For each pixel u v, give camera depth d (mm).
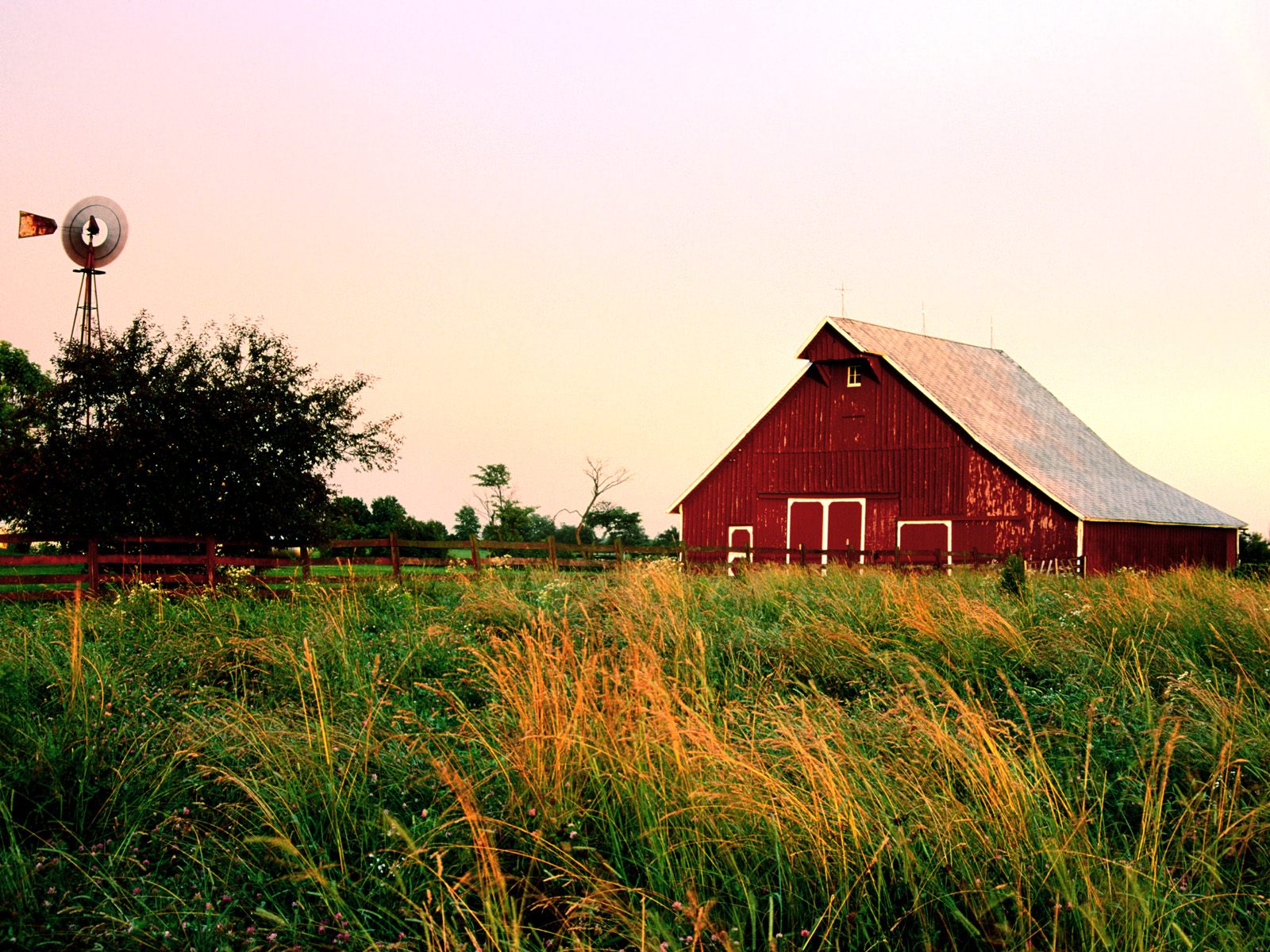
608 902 4398
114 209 27562
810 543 33469
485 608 11867
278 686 8336
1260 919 4473
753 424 34750
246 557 17062
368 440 19938
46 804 5637
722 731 6227
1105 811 5578
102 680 7324
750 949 4305
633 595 11664
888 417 32344
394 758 6184
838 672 9047
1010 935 4148
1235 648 9289
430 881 4781
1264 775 5824
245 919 4625
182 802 5715
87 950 4316
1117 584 13109
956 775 5492
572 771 5539
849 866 4613
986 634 9609
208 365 18562
